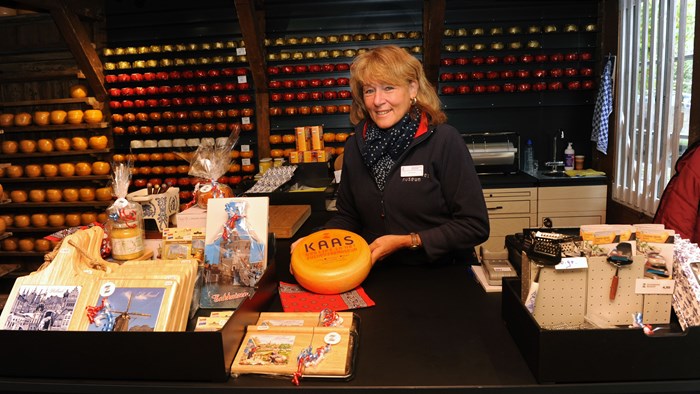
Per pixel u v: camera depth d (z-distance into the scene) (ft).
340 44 15.06
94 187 15.14
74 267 3.98
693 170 7.12
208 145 5.41
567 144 15.55
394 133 5.60
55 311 3.78
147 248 4.88
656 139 11.61
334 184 11.36
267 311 4.74
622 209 13.39
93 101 14.98
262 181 10.89
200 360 3.51
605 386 3.41
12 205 14.73
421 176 5.67
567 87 14.66
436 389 3.39
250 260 4.66
